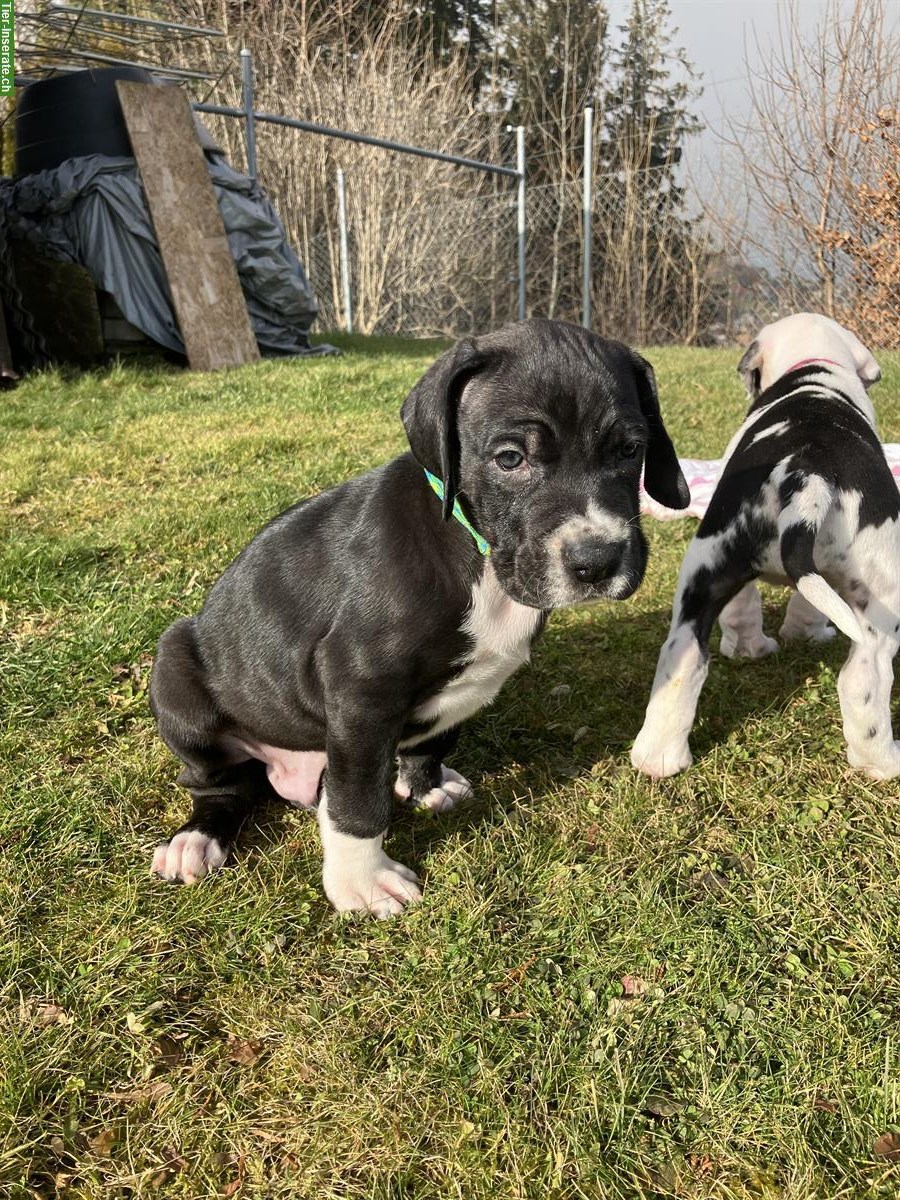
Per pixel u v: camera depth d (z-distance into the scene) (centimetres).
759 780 62
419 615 48
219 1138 40
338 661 49
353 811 50
